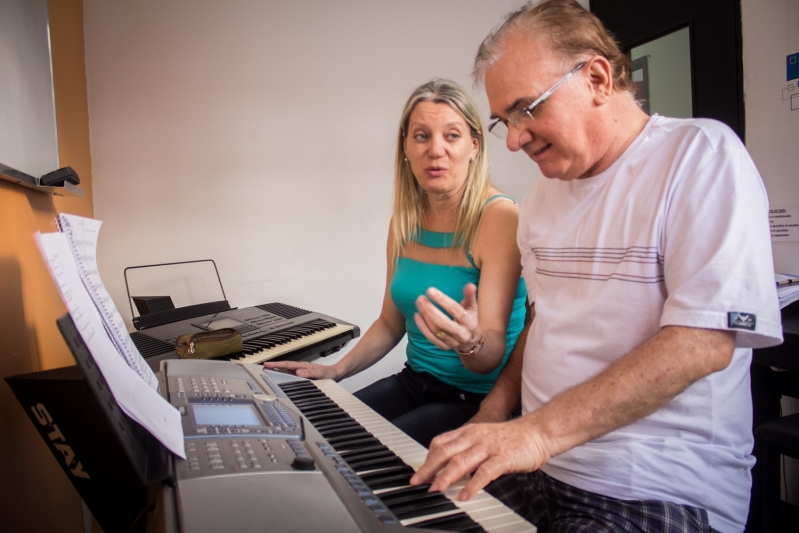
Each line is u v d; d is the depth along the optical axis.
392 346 1.79
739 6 2.42
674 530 0.88
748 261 0.82
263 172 2.95
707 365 0.81
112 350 0.70
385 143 3.14
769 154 2.32
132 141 2.71
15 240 1.08
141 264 2.76
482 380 1.51
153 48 2.72
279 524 0.53
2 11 1.05
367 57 3.08
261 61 2.91
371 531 0.56
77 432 0.66
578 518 0.93
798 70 2.18
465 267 1.54
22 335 1.06
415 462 0.82
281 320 2.01
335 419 1.00
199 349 1.47
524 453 0.75
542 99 0.96
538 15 0.97
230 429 0.76
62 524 1.26
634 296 0.95
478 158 1.54
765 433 1.64
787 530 2.05
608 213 1.01
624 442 0.93
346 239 3.11
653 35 2.88
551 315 1.10
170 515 0.54
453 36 3.21
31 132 1.25
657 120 1.00
